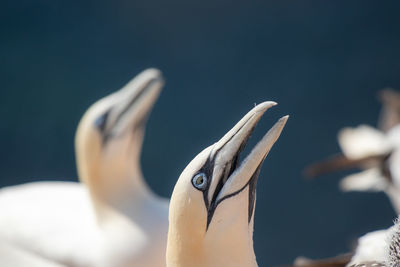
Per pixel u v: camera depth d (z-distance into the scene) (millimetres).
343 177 25922
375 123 29594
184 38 34844
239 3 36000
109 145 12453
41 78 32906
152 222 12289
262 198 26328
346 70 32344
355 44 33625
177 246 7133
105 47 34406
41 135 30516
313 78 32125
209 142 29984
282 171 27453
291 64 33125
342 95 31109
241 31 35125
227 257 7004
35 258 12070
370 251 8312
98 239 12609
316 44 34031
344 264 8641
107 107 12586
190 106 31422
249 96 31750
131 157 12617
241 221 6973
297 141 28734
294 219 25297
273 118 30172
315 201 25781
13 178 28844
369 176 14023
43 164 29297
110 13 35688
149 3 35656
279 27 35000
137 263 12148
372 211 24859
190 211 7004
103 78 33000
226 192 6934
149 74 12562
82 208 13789
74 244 12891
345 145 14836
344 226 24672
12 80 32875
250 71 33000
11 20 35250
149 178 28234
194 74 33125
